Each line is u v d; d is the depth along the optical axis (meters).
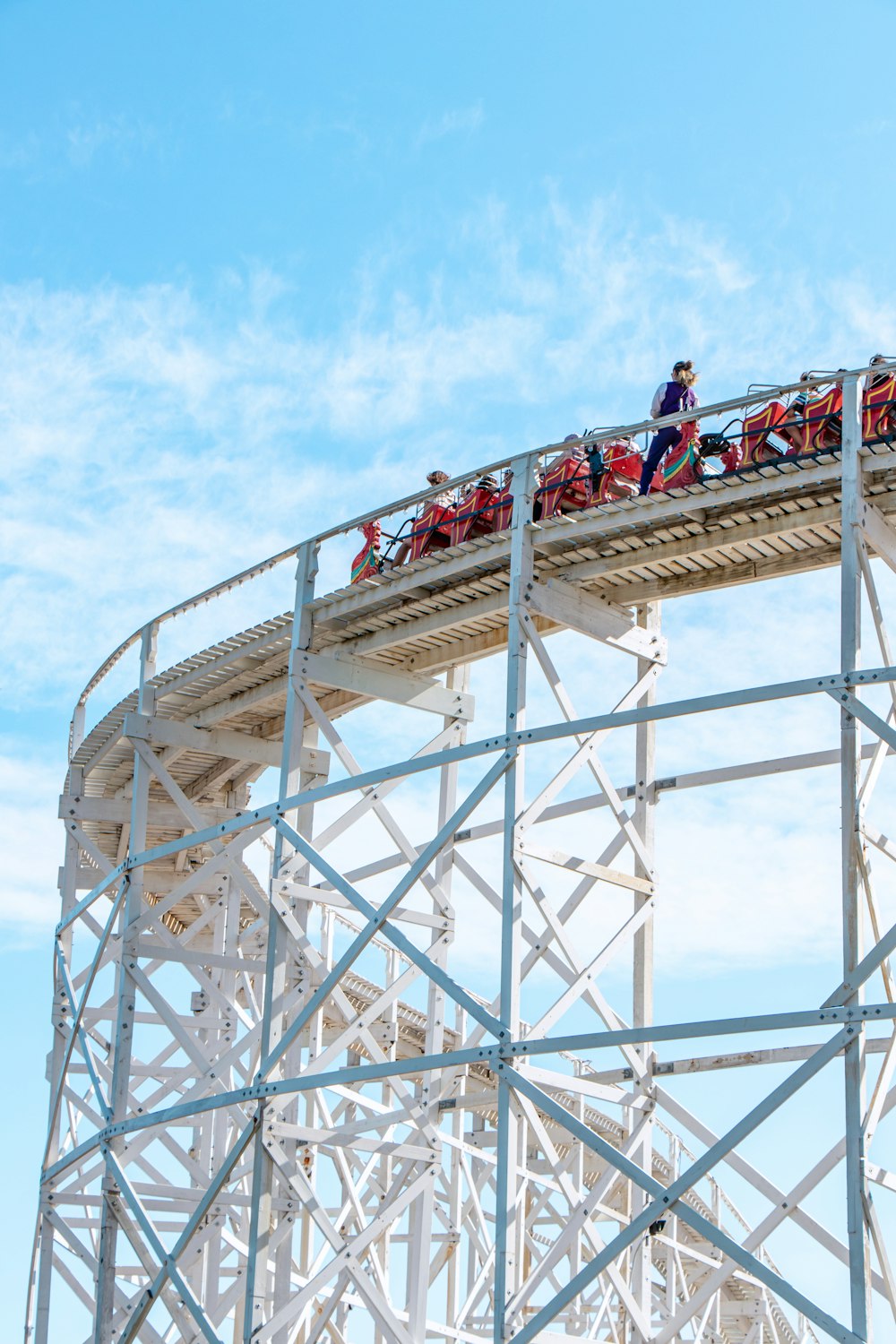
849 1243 14.65
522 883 18.20
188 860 28.20
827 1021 15.16
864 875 16.08
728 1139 15.61
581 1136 16.67
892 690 17.70
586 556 19.19
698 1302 18.33
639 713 17.23
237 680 23.78
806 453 16.86
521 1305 17.19
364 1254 23.27
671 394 18.78
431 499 21.38
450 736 23.02
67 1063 26.39
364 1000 31.28
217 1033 28.02
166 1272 21.81
